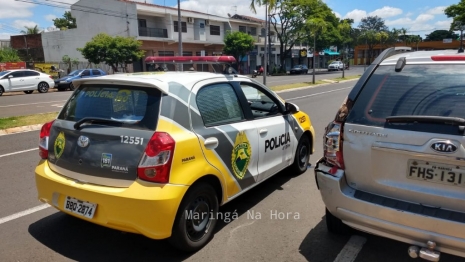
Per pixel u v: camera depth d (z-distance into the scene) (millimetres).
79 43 40125
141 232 2848
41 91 22078
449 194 2475
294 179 5172
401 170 2639
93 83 3439
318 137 8023
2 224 3799
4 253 3229
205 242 3373
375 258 3156
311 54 62375
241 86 4105
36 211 4137
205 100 3451
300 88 22594
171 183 2879
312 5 43562
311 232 3633
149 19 37719
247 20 50625
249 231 3652
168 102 3049
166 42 38656
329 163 3014
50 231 3652
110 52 31156
